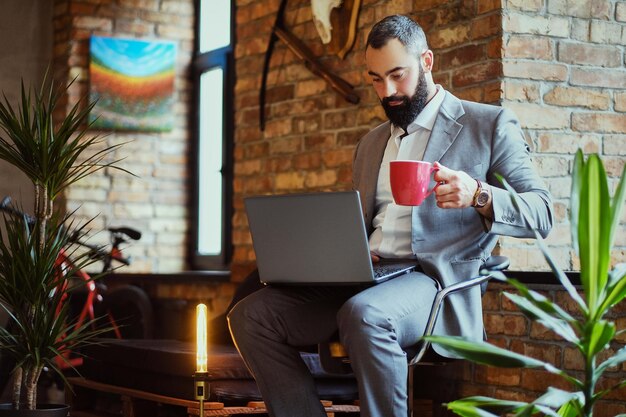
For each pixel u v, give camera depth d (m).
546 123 3.88
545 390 3.59
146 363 3.94
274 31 5.09
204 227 6.58
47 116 3.50
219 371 3.57
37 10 6.67
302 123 4.94
